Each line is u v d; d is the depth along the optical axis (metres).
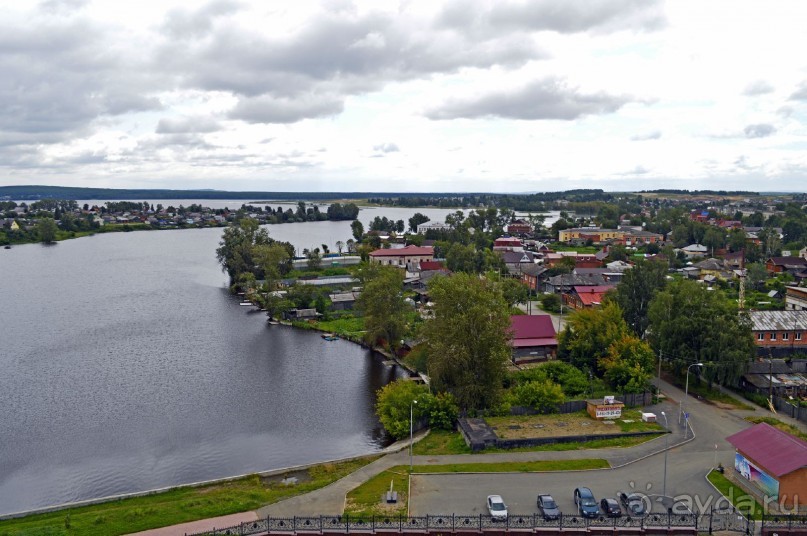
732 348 83.62
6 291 181.50
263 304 162.62
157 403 90.81
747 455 57.19
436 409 76.06
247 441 77.81
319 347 124.62
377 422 84.19
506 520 50.56
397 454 67.50
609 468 62.16
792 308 128.88
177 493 61.56
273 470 66.56
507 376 87.69
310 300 157.75
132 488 65.62
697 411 78.75
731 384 85.44
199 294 182.88
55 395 93.50
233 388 98.06
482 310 79.44
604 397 79.88
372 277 146.25
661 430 71.62
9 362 109.69
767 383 84.50
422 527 50.56
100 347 121.06
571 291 156.50
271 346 125.06
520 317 108.88
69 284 196.12
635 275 107.81
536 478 60.16
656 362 95.19
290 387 98.75
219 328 140.25
